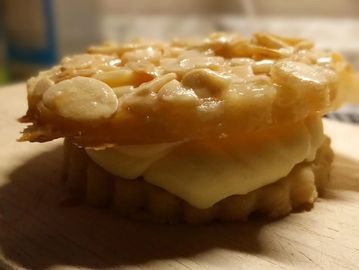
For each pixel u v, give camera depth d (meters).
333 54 0.09
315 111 0.07
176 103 0.06
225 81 0.07
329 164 0.08
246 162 0.07
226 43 0.08
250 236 0.07
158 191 0.07
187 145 0.07
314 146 0.08
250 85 0.07
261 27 0.20
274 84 0.07
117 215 0.08
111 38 0.20
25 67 0.17
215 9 0.21
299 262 0.07
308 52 0.08
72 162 0.08
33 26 0.16
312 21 0.20
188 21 0.21
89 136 0.07
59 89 0.07
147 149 0.07
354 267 0.06
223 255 0.07
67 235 0.07
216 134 0.07
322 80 0.07
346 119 0.13
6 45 0.17
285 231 0.07
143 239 0.07
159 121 0.07
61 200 0.08
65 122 0.07
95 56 0.08
